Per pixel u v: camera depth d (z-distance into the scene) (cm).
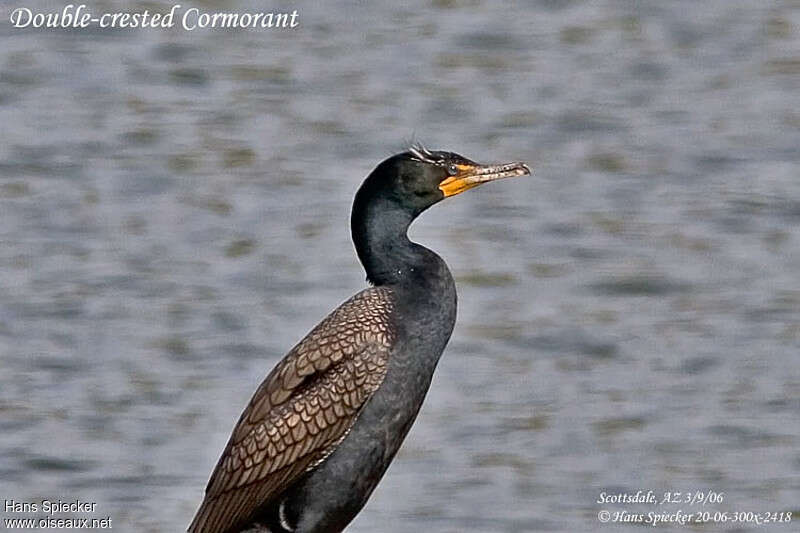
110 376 1627
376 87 2498
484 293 1870
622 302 1844
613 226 2056
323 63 2584
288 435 918
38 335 1717
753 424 1555
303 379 923
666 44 2711
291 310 1769
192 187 2131
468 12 2808
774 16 2820
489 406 1588
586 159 2275
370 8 2817
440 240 2012
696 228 2056
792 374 1662
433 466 1460
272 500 930
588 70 2595
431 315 938
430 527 1364
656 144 2328
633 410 1584
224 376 1627
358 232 960
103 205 2075
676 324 1789
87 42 2622
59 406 1566
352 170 2189
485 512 1381
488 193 2131
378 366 921
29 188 2131
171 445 1488
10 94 2456
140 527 1348
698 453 1497
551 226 2045
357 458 929
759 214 2094
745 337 1752
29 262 1906
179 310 1769
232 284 1834
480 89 2506
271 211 2050
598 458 1481
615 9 2850
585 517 1386
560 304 1838
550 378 1656
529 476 1447
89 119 2364
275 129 2333
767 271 1922
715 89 2542
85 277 1852
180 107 2416
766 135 2356
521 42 2697
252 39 2672
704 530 1371
